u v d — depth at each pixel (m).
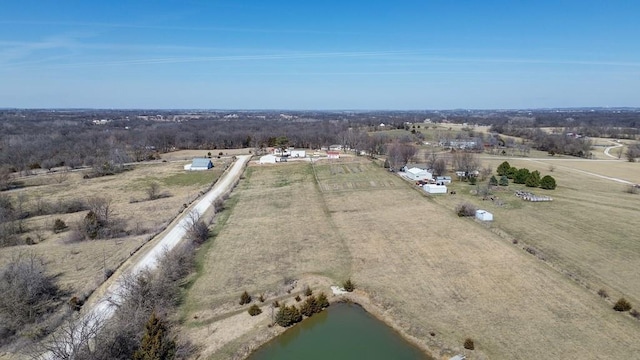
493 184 84.50
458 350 31.64
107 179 101.19
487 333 33.44
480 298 38.88
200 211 70.06
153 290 38.41
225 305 39.44
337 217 65.81
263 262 48.91
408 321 35.94
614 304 36.78
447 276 43.56
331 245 53.59
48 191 88.81
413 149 113.75
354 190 83.81
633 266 44.25
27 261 43.69
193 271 46.81
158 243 54.75
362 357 32.03
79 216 69.56
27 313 36.62
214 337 34.75
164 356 30.27
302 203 75.12
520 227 57.66
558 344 31.56
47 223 65.19
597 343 31.50
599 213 64.06
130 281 39.38
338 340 34.41
